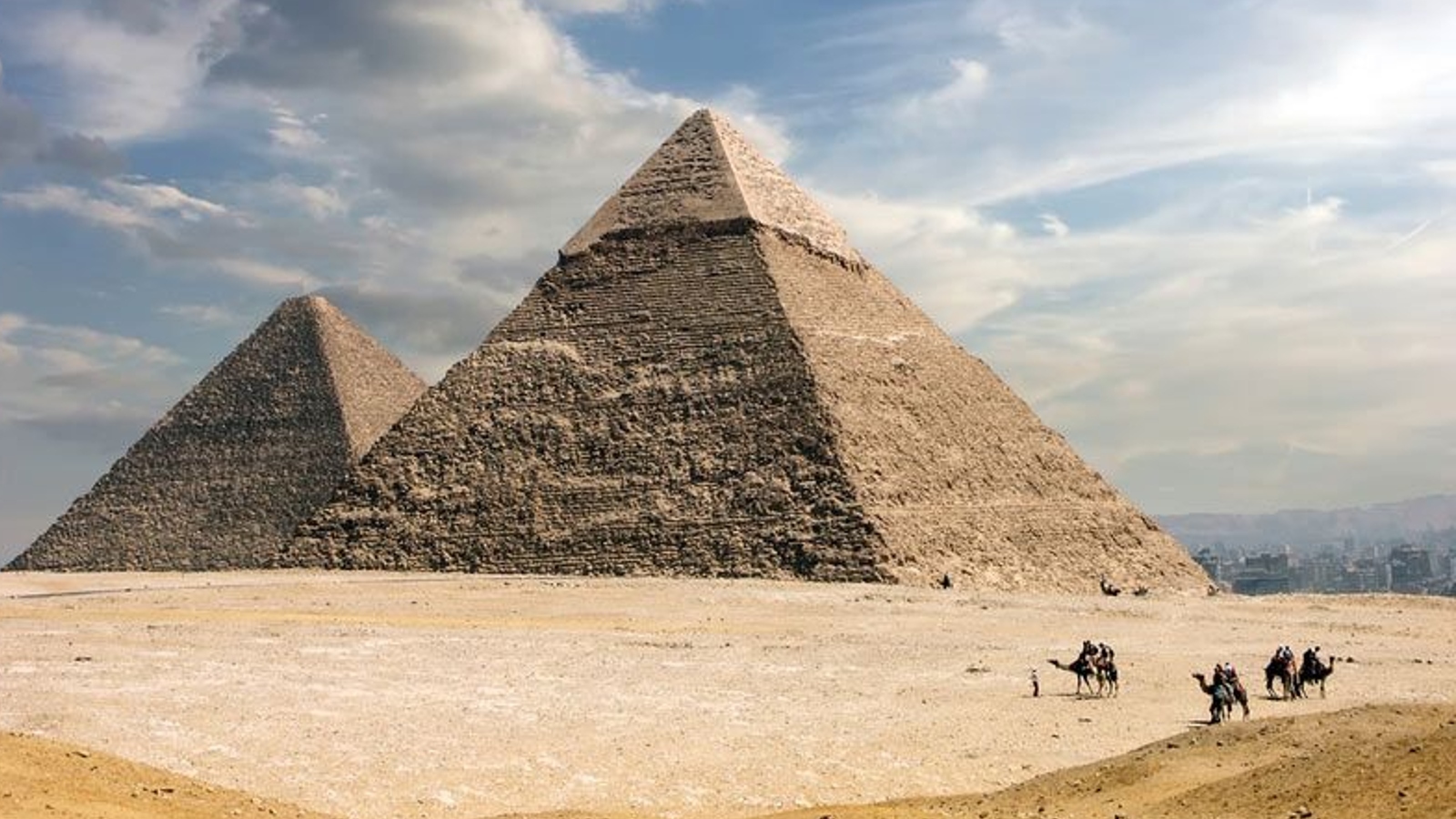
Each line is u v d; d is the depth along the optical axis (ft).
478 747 242.17
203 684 294.87
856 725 273.95
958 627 468.75
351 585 620.49
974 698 311.47
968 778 230.68
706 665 356.18
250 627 414.21
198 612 474.49
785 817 190.19
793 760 240.94
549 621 474.08
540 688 309.63
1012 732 269.03
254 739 240.73
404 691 298.56
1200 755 208.95
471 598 555.28
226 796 192.65
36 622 424.87
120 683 291.58
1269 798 171.22
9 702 264.52
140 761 220.43
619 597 562.25
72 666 314.96
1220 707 273.75
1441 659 388.78
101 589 640.17
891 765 238.07
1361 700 311.47
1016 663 369.30
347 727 254.47
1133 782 200.23
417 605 524.11
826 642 412.77
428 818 200.23
